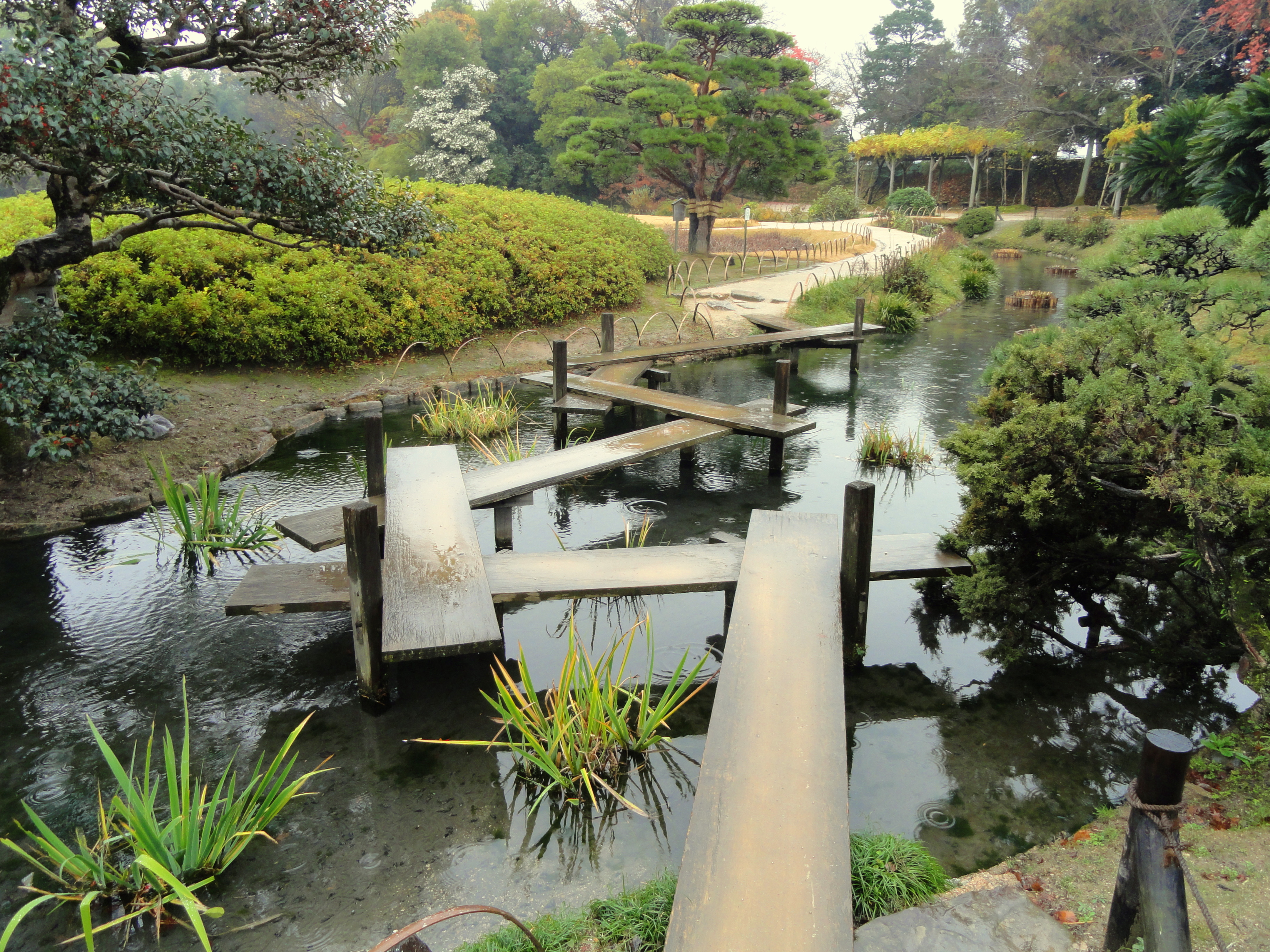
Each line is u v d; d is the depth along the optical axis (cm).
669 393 929
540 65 4259
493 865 312
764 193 2295
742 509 682
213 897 297
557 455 656
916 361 1284
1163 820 216
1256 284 492
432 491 555
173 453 745
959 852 317
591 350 1245
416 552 462
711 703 419
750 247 2569
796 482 751
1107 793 352
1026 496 389
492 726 398
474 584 425
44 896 283
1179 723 403
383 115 4459
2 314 629
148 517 649
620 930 272
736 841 261
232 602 414
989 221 3622
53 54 471
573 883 303
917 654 468
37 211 1066
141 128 528
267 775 319
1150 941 214
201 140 573
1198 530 368
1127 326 429
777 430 725
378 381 1036
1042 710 415
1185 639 414
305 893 298
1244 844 292
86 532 620
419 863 313
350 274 1083
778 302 1620
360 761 373
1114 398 385
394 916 288
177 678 439
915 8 5550
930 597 532
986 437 424
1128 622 460
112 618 501
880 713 411
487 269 1250
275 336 970
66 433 650
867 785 357
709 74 2114
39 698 421
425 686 432
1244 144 911
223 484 722
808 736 308
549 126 3922
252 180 597
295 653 464
